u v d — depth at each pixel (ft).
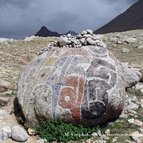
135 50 77.51
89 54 37.11
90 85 34.65
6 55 72.08
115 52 76.33
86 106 34.09
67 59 36.86
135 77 43.75
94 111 34.22
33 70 38.24
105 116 34.99
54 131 34.22
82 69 35.65
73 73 35.50
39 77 36.83
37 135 34.73
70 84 35.01
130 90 43.45
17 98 37.96
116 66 37.27
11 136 34.58
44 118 34.96
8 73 55.16
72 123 34.65
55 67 36.60
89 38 39.06
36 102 35.42
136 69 51.03
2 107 40.73
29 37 94.38
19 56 72.02
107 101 34.45
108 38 88.07
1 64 63.82
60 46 39.50
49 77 36.09
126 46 80.74
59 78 35.58
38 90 35.86
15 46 83.15
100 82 34.91
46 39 91.71
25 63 66.95
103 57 37.27
